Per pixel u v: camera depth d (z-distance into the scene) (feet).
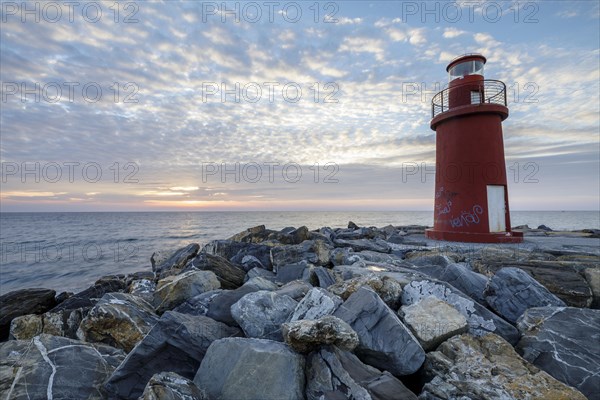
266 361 11.74
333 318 13.28
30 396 12.04
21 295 28.86
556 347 14.62
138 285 29.66
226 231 196.13
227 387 11.45
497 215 42.42
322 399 10.81
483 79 43.52
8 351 15.69
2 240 151.84
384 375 11.81
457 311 16.25
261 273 29.07
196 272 24.34
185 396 10.67
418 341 14.53
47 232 196.75
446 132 45.55
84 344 15.71
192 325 14.97
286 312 17.19
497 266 26.25
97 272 80.38
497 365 12.70
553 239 44.32
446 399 11.39
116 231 200.64
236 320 16.70
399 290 19.15
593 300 21.17
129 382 12.96
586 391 12.57
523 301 18.85
